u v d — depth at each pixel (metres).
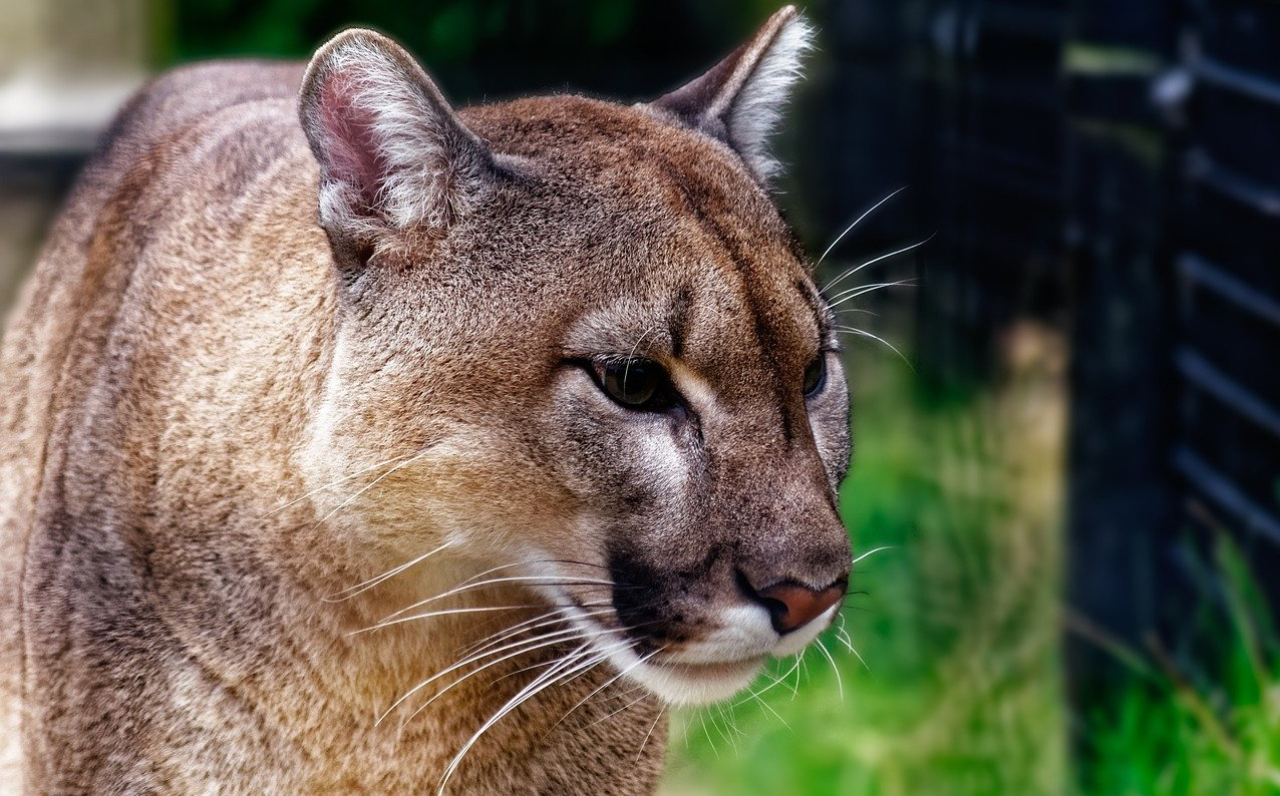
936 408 12.34
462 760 6.79
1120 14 10.10
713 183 6.43
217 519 6.46
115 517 6.60
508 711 6.78
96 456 6.73
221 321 6.71
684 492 6.04
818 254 13.54
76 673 6.52
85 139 16.11
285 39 18.81
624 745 7.06
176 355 6.73
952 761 9.91
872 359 14.06
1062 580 10.53
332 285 6.43
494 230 6.21
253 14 18.84
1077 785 9.83
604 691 6.95
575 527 6.18
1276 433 9.77
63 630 6.57
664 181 6.30
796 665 7.47
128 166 7.88
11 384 8.01
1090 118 10.22
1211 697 9.45
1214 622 9.53
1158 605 10.39
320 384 6.35
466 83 17.91
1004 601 10.68
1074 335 10.44
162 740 6.44
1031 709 10.21
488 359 6.12
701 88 7.33
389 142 6.17
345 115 6.16
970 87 13.25
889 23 14.34
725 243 6.20
